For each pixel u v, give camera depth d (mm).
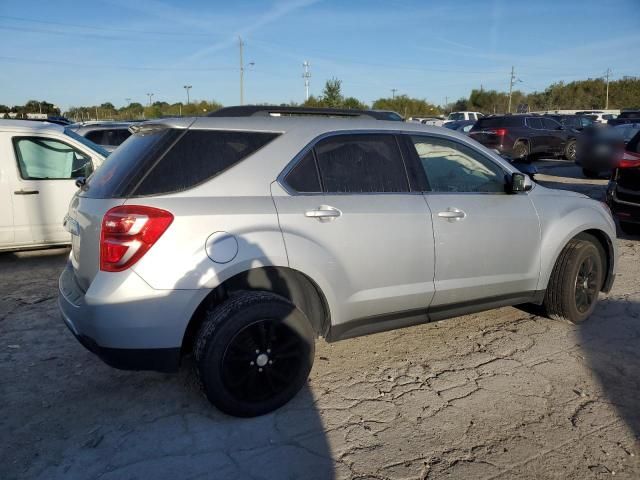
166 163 3148
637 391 3654
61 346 4324
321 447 3021
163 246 2982
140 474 2789
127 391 3623
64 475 2775
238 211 3176
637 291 5730
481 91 78375
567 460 2918
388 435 3139
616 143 13633
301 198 3404
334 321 3568
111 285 2953
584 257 4605
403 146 3898
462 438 3113
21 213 6531
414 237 3744
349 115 3924
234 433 3150
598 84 76000
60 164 6762
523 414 3365
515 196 4340
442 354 4219
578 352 4246
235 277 3334
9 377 3799
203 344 3104
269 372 3291
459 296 4055
